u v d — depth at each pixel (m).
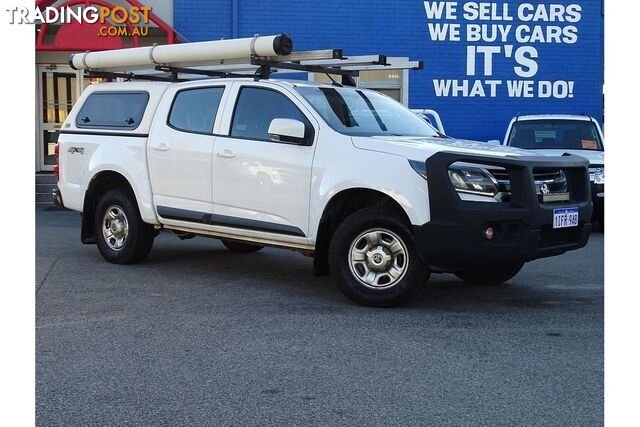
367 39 17.12
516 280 7.69
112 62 8.42
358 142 6.35
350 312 6.17
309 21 16.98
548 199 6.12
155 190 7.82
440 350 5.09
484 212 5.81
